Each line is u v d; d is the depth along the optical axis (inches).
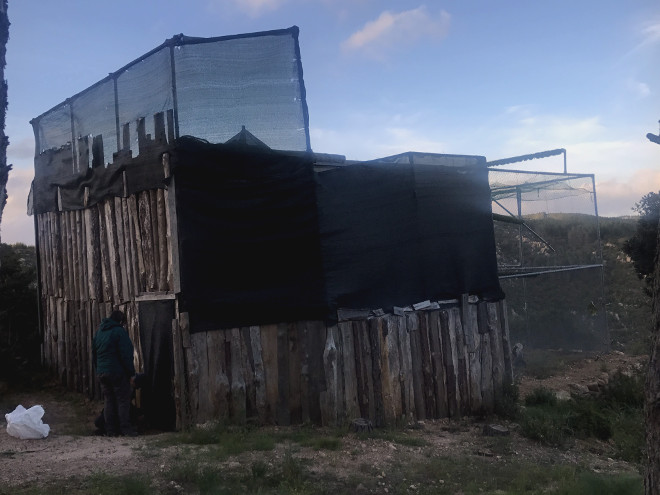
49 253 534.6
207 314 350.9
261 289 365.1
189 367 344.5
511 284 824.9
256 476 255.9
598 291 828.6
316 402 370.3
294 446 315.0
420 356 407.8
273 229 368.8
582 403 458.0
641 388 502.6
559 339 745.0
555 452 360.2
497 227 954.7
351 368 378.0
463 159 445.7
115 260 422.9
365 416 378.6
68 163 485.1
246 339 361.4
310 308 370.6
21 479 243.4
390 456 311.0
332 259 377.1
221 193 358.0
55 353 518.9
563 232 1025.5
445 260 425.1
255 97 367.9
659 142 160.1
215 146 354.3
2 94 208.2
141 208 389.7
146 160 374.9
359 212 390.6
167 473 255.0
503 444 354.9
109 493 225.3
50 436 323.3
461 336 427.8
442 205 427.5
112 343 346.9
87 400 449.4
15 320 583.5
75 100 466.6
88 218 459.8
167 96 360.5
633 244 813.9
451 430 388.2
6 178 208.7
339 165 413.1
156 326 368.2
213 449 298.4
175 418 347.6
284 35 370.3
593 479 269.1
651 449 154.2
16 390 481.1
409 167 413.1
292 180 372.5
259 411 360.2
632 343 748.0
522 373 577.6
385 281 396.5
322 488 251.4
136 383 362.3
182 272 347.3
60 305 510.3
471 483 272.2
